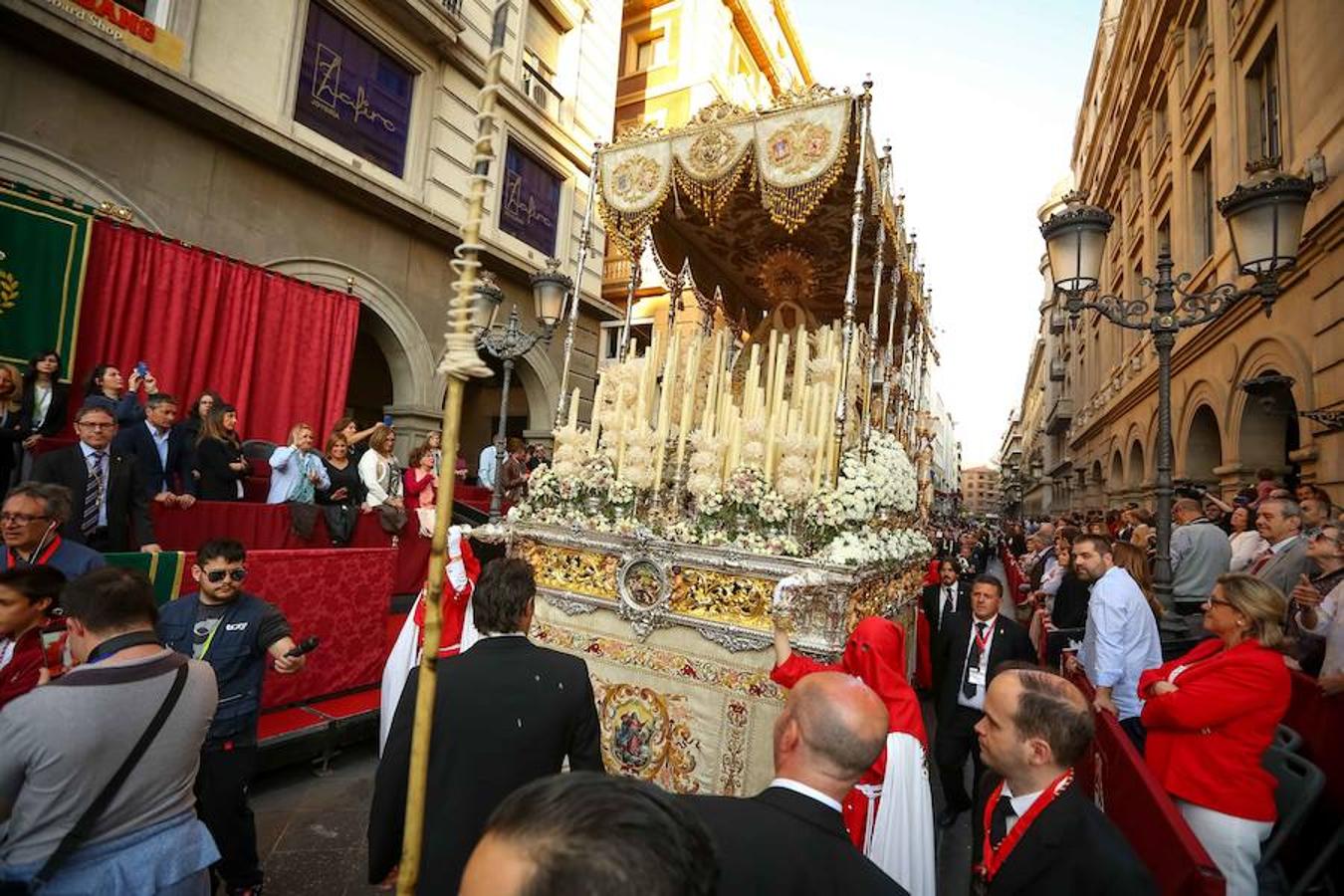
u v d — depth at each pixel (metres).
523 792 0.92
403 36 11.91
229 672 2.92
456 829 2.01
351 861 3.55
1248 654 2.69
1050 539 11.37
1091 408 25.00
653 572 4.31
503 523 5.19
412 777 1.41
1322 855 2.85
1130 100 18.56
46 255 7.10
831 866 1.54
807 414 4.78
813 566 3.74
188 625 2.92
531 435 15.63
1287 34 9.15
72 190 7.80
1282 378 8.66
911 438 8.04
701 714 4.04
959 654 4.59
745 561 3.98
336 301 10.47
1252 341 9.92
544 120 14.89
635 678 4.32
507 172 14.39
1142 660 3.69
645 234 6.40
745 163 5.23
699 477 4.49
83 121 7.95
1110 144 22.09
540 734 2.16
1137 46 18.61
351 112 11.20
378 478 7.23
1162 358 4.84
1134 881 1.77
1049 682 2.11
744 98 21.72
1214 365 11.62
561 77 15.84
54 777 1.82
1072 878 1.84
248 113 9.34
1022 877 1.93
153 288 8.17
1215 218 11.88
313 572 4.86
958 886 3.88
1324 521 5.45
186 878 2.06
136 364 7.75
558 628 4.71
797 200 4.93
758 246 7.24
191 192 9.02
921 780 2.86
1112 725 3.24
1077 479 29.03
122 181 8.30
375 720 4.78
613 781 0.93
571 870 0.76
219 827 2.86
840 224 6.46
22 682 2.51
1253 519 6.64
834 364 5.06
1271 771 3.08
